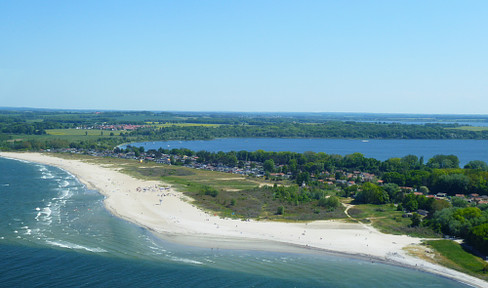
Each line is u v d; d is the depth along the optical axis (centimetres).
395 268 11956
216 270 11488
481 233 12950
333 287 10725
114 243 13250
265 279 11044
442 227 15038
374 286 10819
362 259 12581
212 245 13475
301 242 13875
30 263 11369
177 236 14225
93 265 11438
